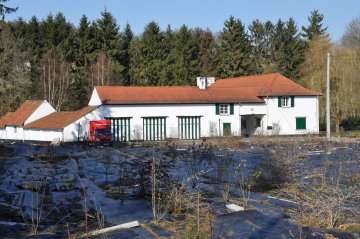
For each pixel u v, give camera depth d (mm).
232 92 48375
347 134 41406
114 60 65938
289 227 8859
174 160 17344
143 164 14305
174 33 73938
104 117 42719
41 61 61250
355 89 47219
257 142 28656
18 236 9094
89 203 11961
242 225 8914
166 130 44562
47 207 11523
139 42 70062
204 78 48562
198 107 45625
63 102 60312
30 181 14258
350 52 48312
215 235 8195
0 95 56281
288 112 48250
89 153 24281
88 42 64625
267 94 47531
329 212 9867
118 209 11219
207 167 16281
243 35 68875
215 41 75688
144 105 43906
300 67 66250
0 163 17328
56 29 64188
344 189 12516
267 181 14383
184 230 9023
